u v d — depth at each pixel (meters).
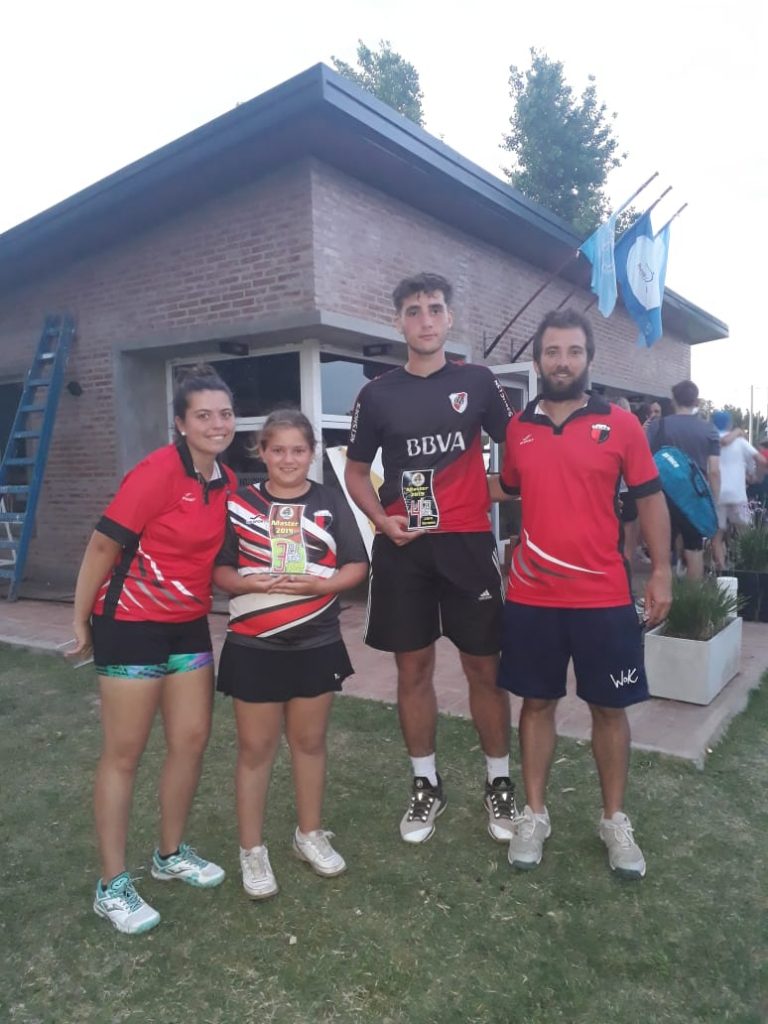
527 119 17.58
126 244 7.35
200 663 2.55
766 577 6.14
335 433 7.16
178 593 2.42
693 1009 2.08
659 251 8.13
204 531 2.42
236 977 2.24
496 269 8.76
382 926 2.44
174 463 2.38
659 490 2.64
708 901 2.53
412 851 2.88
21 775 3.61
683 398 6.25
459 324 8.13
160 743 3.90
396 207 7.10
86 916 2.53
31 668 5.32
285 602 2.48
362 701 4.38
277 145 5.87
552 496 2.60
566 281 10.20
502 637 2.83
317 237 6.16
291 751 2.68
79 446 8.01
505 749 3.04
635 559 9.52
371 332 6.57
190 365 7.65
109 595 2.38
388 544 2.93
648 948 2.31
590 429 2.59
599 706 2.66
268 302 6.42
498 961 2.27
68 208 6.79
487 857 2.83
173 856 2.69
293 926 2.45
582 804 3.16
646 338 8.16
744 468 7.01
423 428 2.81
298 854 2.81
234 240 6.58
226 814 3.19
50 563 8.50
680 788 3.26
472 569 2.86
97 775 2.47
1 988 2.21
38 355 7.85
